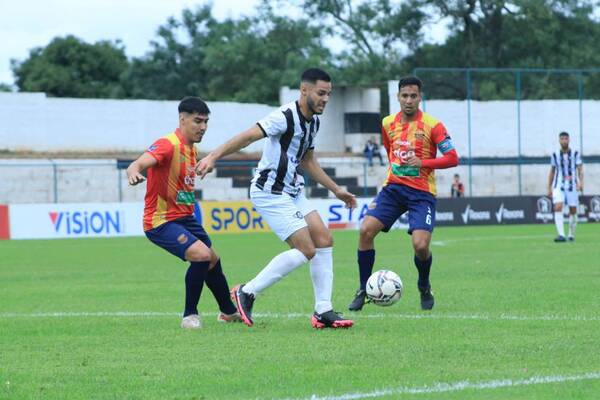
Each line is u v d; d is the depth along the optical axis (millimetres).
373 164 98812
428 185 23766
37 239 70188
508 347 17156
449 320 20922
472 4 127188
